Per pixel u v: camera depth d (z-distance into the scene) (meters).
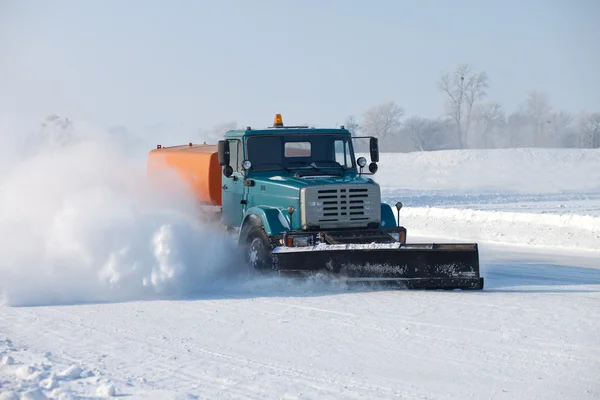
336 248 11.24
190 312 9.98
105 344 8.28
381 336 8.39
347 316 9.48
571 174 53.94
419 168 61.38
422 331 8.58
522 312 9.54
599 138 98.56
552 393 6.35
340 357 7.57
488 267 14.39
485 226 21.86
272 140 12.99
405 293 11.08
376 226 12.32
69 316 9.86
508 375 6.86
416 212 25.80
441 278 11.14
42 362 7.54
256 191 12.74
